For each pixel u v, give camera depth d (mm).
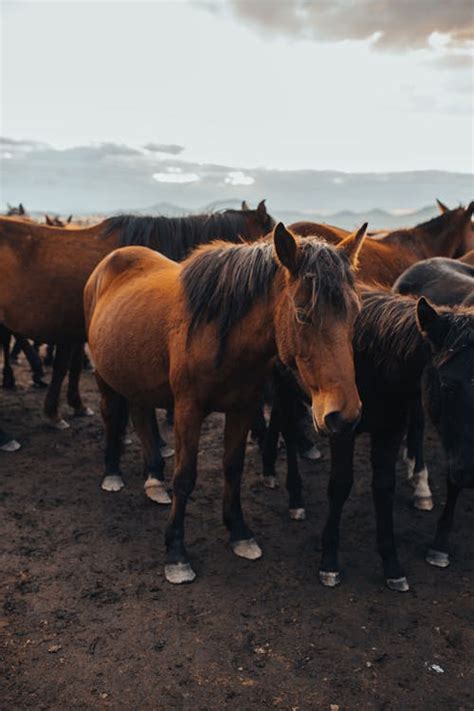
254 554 3418
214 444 5227
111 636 2705
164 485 4262
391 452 3084
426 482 4164
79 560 3354
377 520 3195
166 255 5051
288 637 2740
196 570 3285
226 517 3510
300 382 2711
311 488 4426
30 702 2301
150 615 2871
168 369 3230
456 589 3199
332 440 2973
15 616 2826
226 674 2486
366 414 3055
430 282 4027
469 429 2469
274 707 2312
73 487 4285
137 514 3928
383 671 2537
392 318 2932
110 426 4188
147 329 3297
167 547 3281
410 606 3027
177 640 2693
